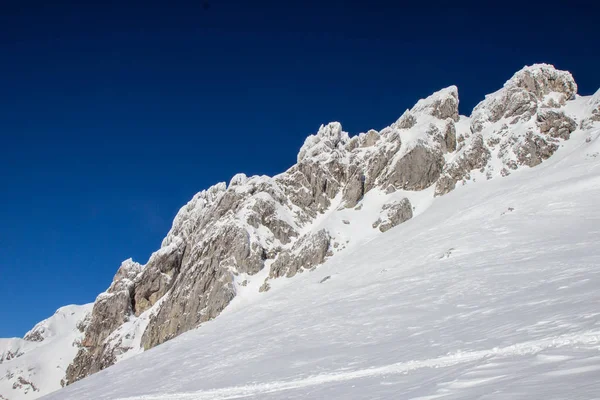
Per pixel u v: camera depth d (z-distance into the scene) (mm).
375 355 20531
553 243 39906
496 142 92562
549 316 16656
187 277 94000
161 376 35688
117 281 115250
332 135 130625
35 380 99375
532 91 99938
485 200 68750
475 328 19438
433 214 76562
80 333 110625
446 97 115188
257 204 102625
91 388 41625
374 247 71625
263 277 88312
